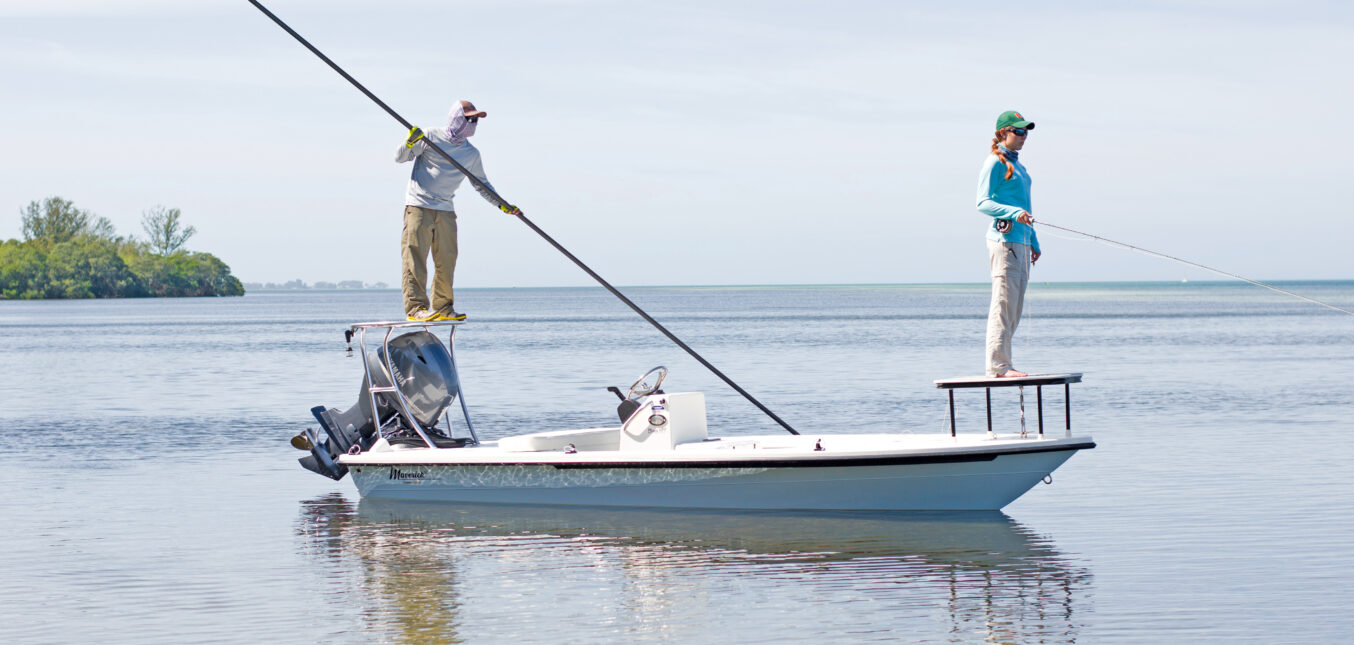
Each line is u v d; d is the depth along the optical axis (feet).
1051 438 32.55
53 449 51.08
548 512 35.24
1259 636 22.20
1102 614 23.76
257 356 128.67
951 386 33.04
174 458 48.29
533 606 24.99
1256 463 42.96
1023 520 33.14
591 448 37.83
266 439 54.65
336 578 27.68
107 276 554.87
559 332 196.24
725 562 28.60
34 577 28.02
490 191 36.37
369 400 38.75
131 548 31.12
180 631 23.49
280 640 22.80
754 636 22.65
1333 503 34.91
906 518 33.40
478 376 94.94
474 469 36.45
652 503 35.17
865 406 66.39
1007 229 31.17
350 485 41.24
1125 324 209.97
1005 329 32.32
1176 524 32.32
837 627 23.13
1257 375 86.99
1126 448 47.57
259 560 29.66
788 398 71.97
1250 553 28.81
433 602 25.40
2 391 82.58
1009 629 22.84
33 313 347.97
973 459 32.32
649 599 25.43
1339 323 211.41
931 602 24.80
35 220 561.02
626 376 94.22
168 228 617.62
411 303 36.99
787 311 343.87
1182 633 22.45
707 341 154.40
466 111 35.55
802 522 33.04
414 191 36.22
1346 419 57.06
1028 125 31.35
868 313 310.24
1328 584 25.72
